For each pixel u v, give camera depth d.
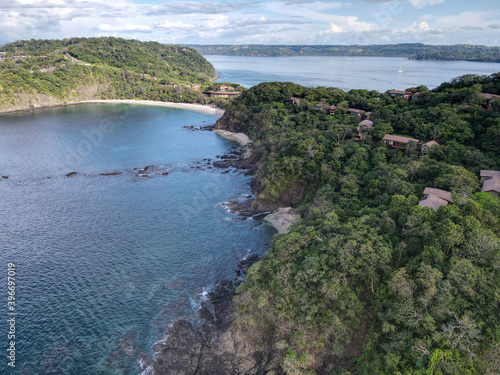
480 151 79.50
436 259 46.34
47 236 78.75
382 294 47.88
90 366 47.75
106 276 65.62
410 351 41.06
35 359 48.44
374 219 58.72
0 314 55.72
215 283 64.94
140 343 51.41
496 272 43.69
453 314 41.91
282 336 48.88
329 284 48.97
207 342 51.78
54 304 58.19
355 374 43.56
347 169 86.69
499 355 38.28
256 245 77.69
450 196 61.34
